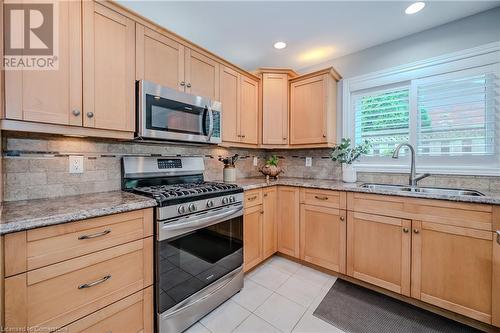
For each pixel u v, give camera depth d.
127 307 1.23
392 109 2.38
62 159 1.46
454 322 1.57
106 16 1.40
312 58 2.72
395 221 1.76
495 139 1.85
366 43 2.38
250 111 2.61
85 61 1.31
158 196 1.38
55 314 0.97
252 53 2.59
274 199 2.48
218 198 1.71
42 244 0.94
